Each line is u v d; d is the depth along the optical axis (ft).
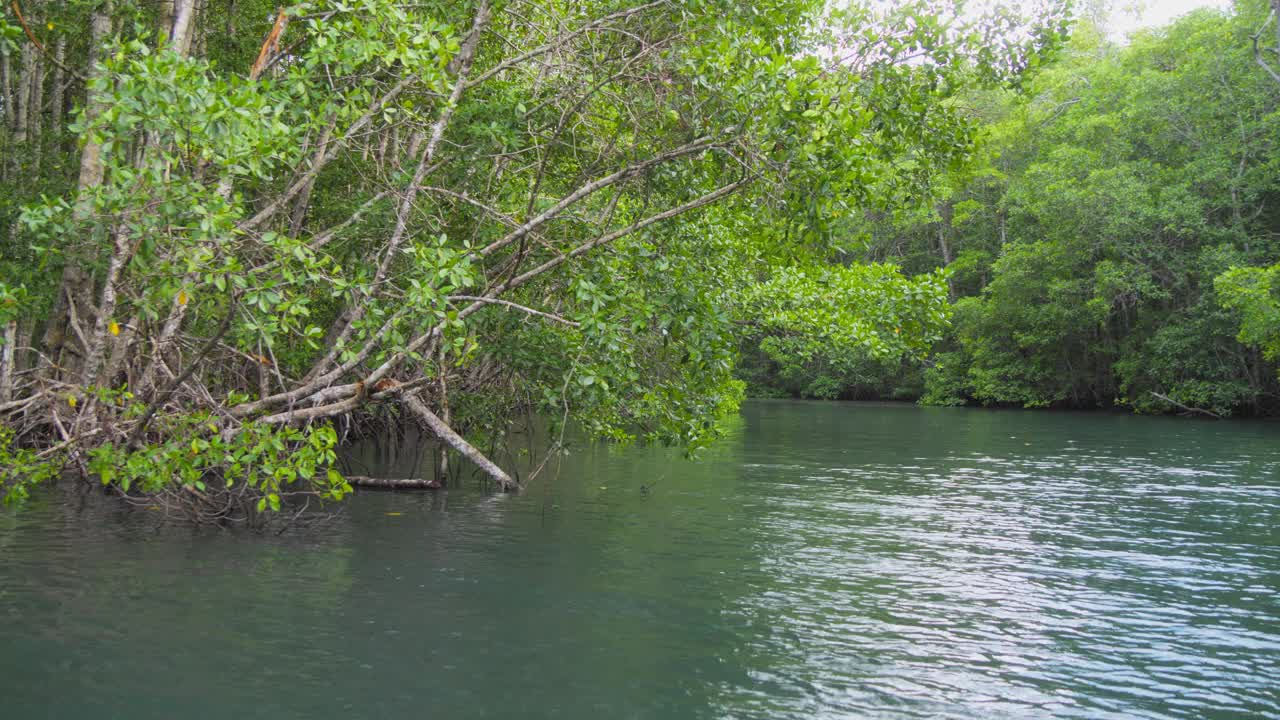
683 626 20.88
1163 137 116.37
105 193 25.77
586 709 15.98
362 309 32.40
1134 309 130.31
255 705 15.79
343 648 18.85
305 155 33.04
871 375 170.09
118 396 32.35
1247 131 111.34
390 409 51.57
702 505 37.96
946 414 119.34
